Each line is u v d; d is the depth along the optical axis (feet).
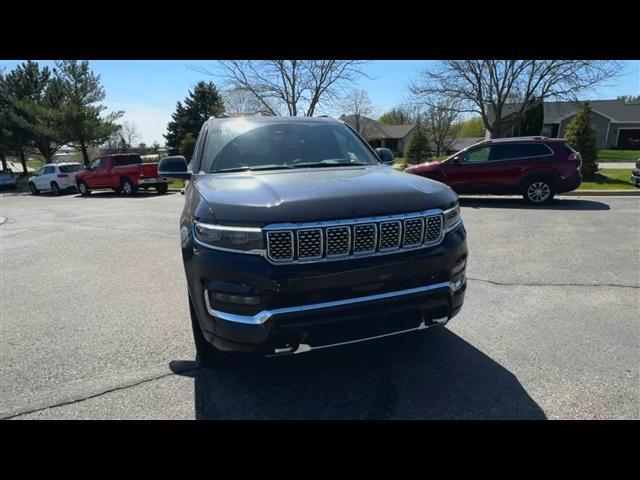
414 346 10.94
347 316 7.79
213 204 8.18
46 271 19.33
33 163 190.39
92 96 105.29
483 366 9.92
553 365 9.86
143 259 20.95
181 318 13.33
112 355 10.99
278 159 12.01
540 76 76.59
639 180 43.04
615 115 139.54
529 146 34.19
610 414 8.09
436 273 8.56
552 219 27.68
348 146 13.21
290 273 7.52
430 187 9.20
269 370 10.05
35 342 11.85
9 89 100.99
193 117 161.58
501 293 14.55
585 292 14.46
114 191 66.74
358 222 7.77
